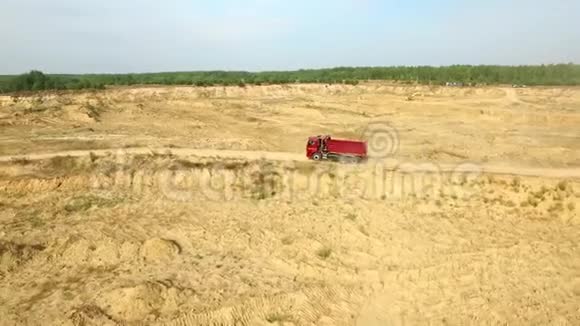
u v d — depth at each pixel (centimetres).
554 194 2492
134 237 2177
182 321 1533
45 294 1723
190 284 1795
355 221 2353
